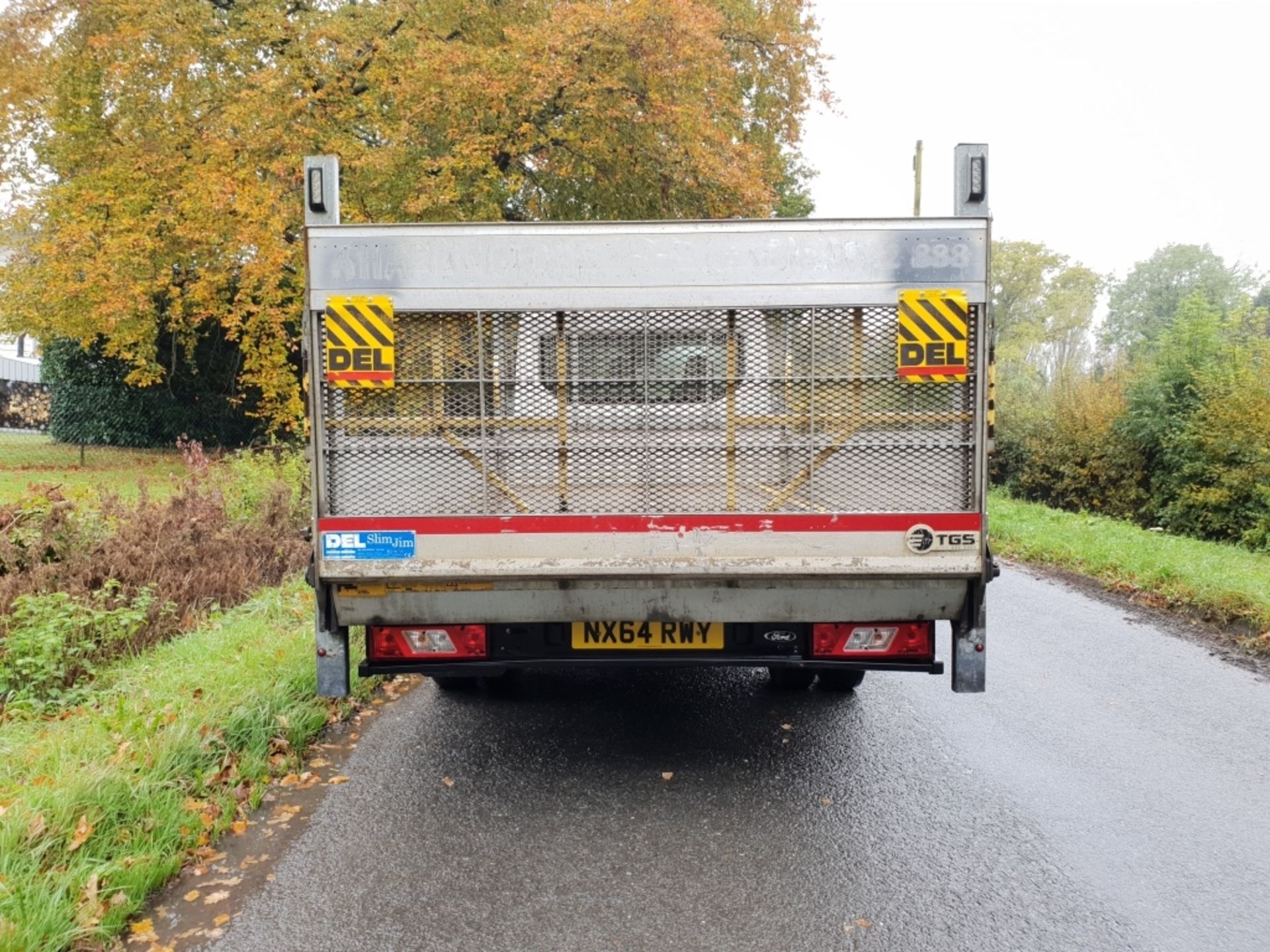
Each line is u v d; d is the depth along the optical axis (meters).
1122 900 3.25
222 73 16.50
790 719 5.26
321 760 4.58
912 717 5.30
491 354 3.88
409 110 15.05
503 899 3.25
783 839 3.73
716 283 3.80
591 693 5.76
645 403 3.86
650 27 14.52
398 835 3.75
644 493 3.88
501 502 3.91
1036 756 4.66
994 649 6.91
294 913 3.14
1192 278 68.06
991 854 3.60
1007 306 65.00
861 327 3.83
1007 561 11.52
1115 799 4.13
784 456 3.87
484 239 3.81
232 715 4.60
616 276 3.81
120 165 15.98
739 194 16.27
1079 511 17.48
